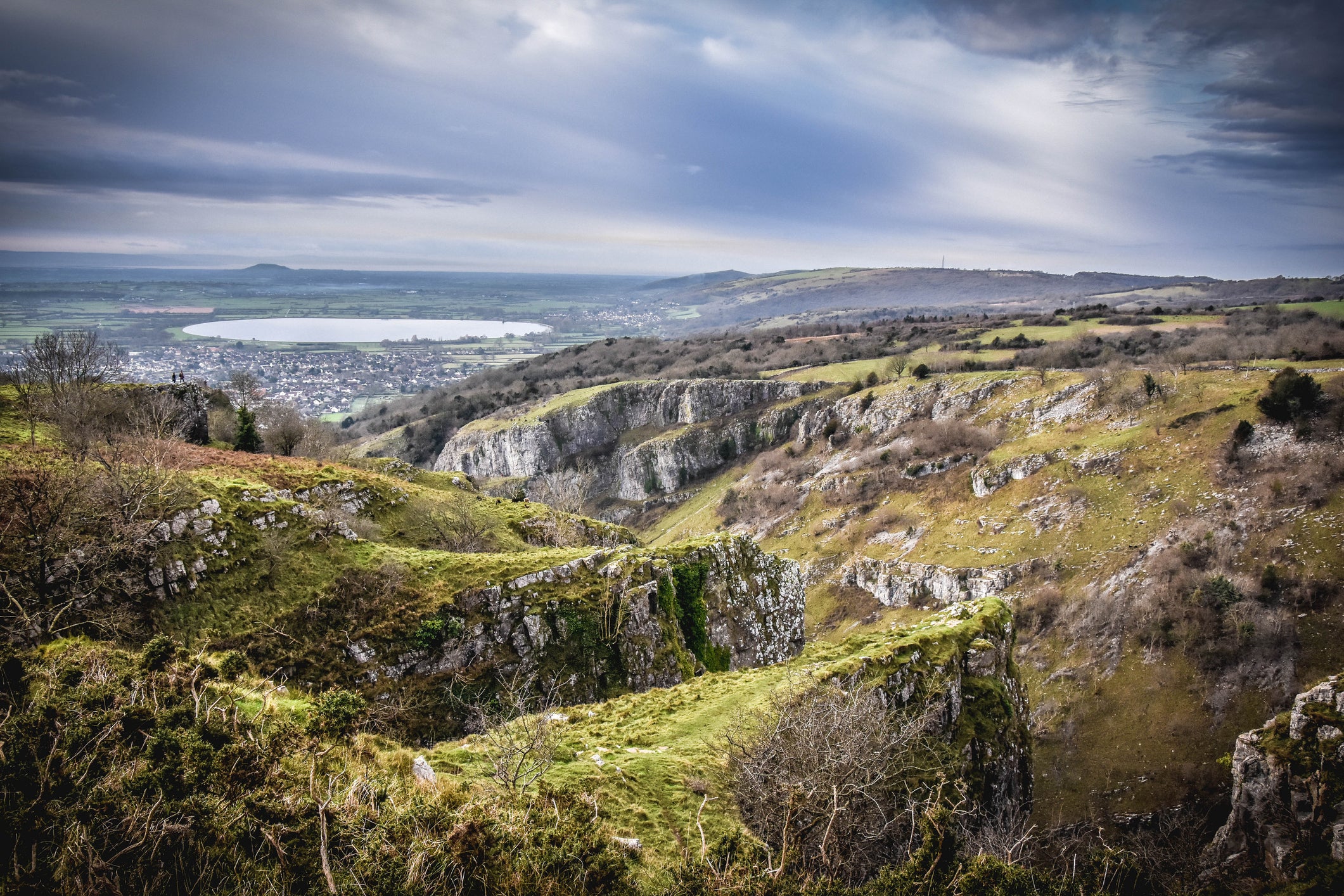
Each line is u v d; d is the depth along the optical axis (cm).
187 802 1305
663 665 4262
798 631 5859
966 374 13325
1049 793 6259
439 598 4066
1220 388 9269
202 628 3550
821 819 1809
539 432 18588
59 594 3212
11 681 1691
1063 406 10812
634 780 2130
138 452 4522
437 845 1340
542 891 1344
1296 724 3794
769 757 2116
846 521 11856
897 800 2223
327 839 1322
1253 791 3881
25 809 1185
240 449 6988
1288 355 10500
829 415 15112
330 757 1728
